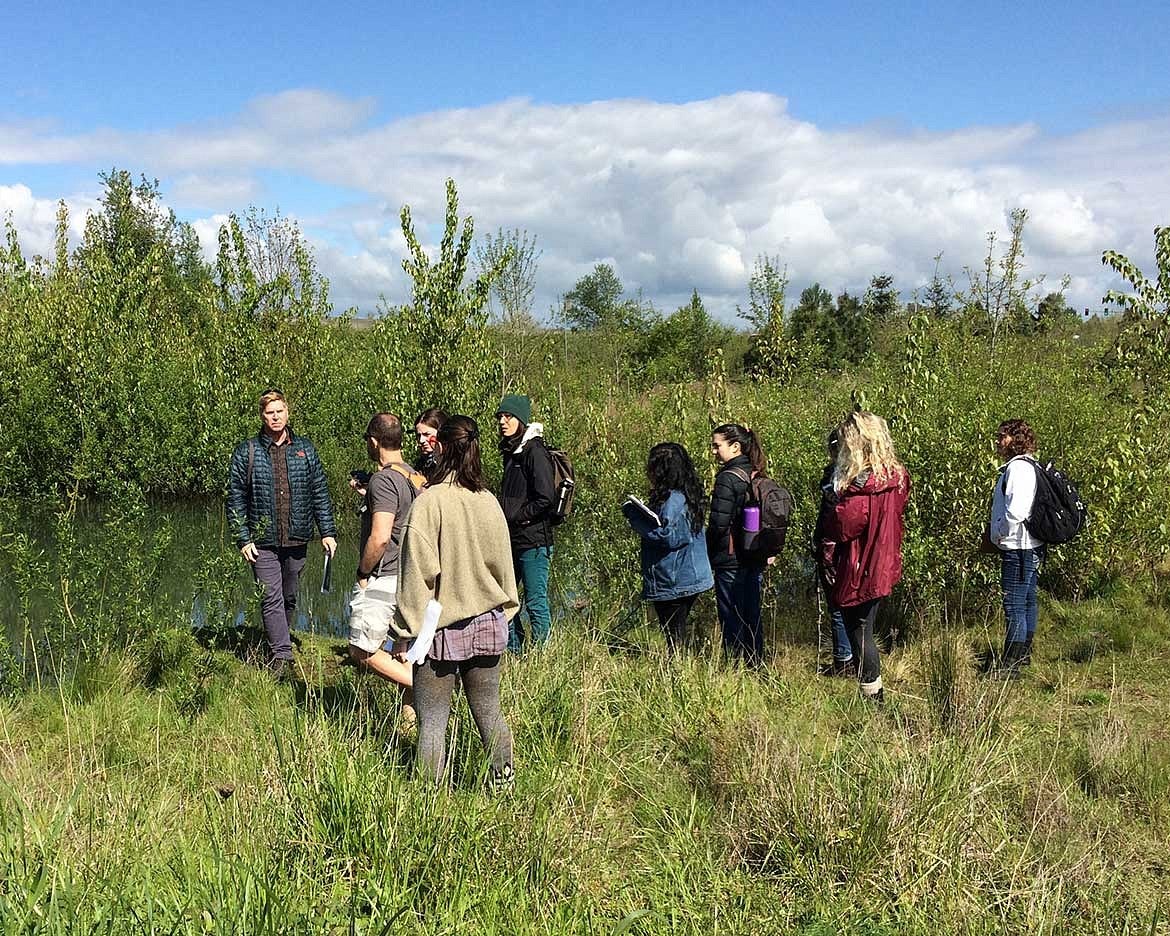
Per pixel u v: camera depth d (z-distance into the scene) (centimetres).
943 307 1057
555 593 842
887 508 542
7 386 1391
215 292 1566
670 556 605
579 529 986
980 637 695
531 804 381
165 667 579
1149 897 350
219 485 1311
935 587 735
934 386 785
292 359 1525
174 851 332
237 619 755
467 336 941
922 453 759
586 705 473
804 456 842
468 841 338
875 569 540
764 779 402
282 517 614
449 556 384
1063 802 413
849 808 376
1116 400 851
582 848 355
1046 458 805
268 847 334
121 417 1335
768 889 350
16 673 572
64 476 1332
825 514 559
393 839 336
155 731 490
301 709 517
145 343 1487
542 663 532
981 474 740
